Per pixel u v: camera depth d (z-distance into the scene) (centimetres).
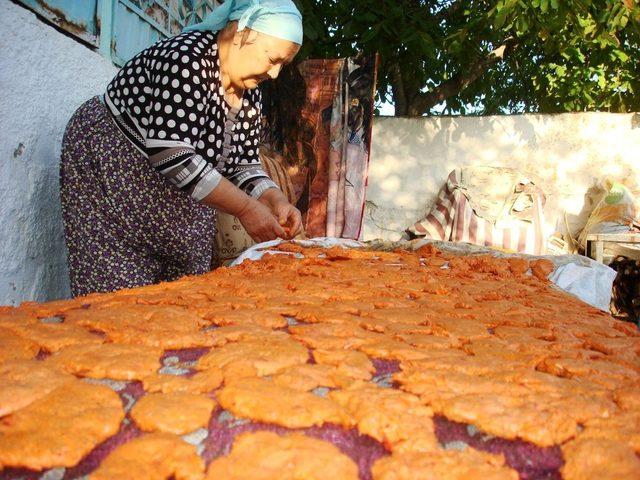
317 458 71
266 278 183
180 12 378
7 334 113
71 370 97
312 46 486
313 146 442
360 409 84
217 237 366
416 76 598
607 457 74
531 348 119
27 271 244
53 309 135
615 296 449
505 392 93
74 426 77
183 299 151
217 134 215
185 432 78
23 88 232
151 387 91
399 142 527
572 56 571
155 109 197
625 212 463
